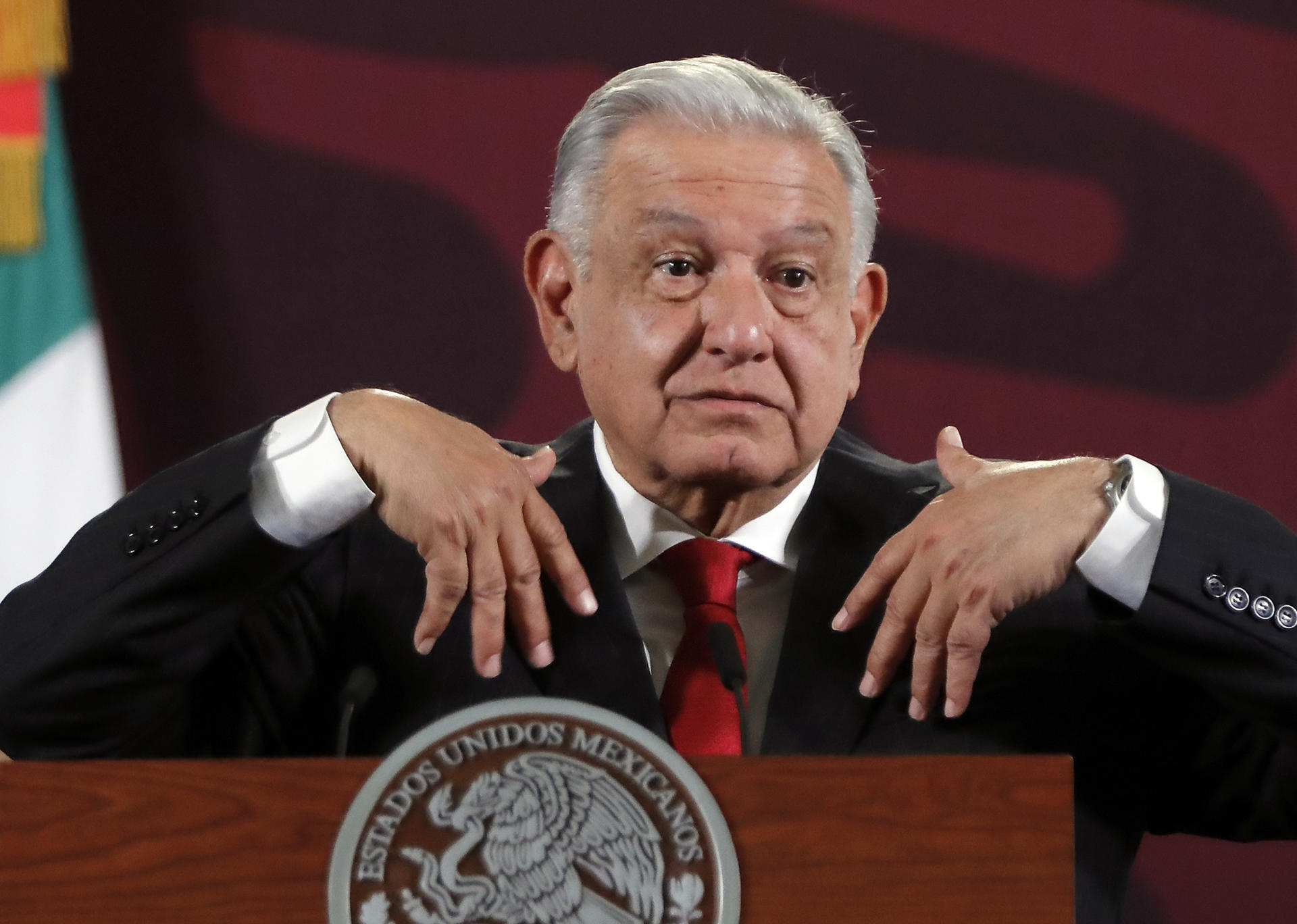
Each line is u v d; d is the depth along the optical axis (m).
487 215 12.82
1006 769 3.91
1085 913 5.38
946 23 12.93
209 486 5.23
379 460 5.13
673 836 3.82
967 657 5.00
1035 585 5.07
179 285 12.68
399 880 3.78
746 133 5.74
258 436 5.33
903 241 12.84
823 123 5.89
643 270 5.66
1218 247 12.83
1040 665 5.68
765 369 5.57
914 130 12.91
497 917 3.78
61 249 12.34
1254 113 12.92
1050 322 12.80
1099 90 12.91
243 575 5.20
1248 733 5.76
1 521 11.91
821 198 5.70
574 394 12.74
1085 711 5.68
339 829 3.81
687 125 5.75
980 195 12.86
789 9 12.93
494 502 5.05
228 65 12.81
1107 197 12.87
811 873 3.84
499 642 5.02
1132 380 12.77
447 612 5.05
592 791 3.85
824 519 6.00
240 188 12.76
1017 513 5.12
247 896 3.81
